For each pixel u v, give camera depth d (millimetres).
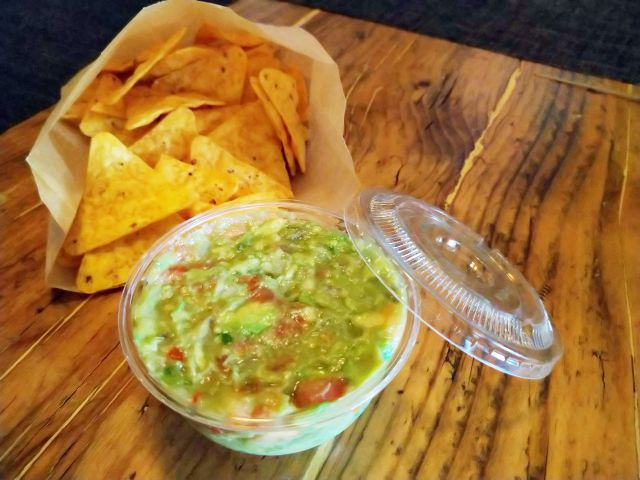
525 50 440
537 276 263
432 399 218
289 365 182
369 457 201
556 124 349
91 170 251
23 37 497
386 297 201
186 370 182
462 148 328
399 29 421
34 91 445
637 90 381
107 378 218
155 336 190
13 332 232
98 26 517
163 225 257
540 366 191
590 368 231
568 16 490
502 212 292
